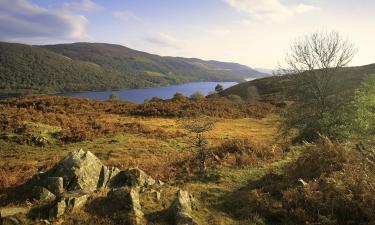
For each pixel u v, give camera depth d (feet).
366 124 69.00
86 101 164.76
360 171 37.70
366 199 32.35
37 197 34.88
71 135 97.66
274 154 62.18
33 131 95.55
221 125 128.47
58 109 137.59
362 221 30.86
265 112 167.43
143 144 90.22
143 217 31.55
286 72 87.15
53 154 80.74
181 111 149.48
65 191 35.96
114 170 42.83
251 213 34.71
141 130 109.60
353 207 32.22
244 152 62.59
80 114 134.72
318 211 32.07
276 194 39.50
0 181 52.75
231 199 39.50
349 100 76.48
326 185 36.14
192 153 76.18
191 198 37.14
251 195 38.06
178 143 92.27
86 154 41.22
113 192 33.91
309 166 43.91
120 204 32.48
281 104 185.47
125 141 94.22
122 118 135.54
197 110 154.20
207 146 83.76
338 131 69.87
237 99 223.10
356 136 69.72
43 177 38.99
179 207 32.42
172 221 31.19
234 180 47.88
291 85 86.89
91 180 38.96
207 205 37.22
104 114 142.51
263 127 128.16
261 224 32.73
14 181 53.78
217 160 60.80
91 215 30.96
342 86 82.53
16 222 29.04
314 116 78.74
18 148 85.76
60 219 29.89
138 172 42.34
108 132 105.70
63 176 37.81
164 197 36.45
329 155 44.50
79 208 31.91
